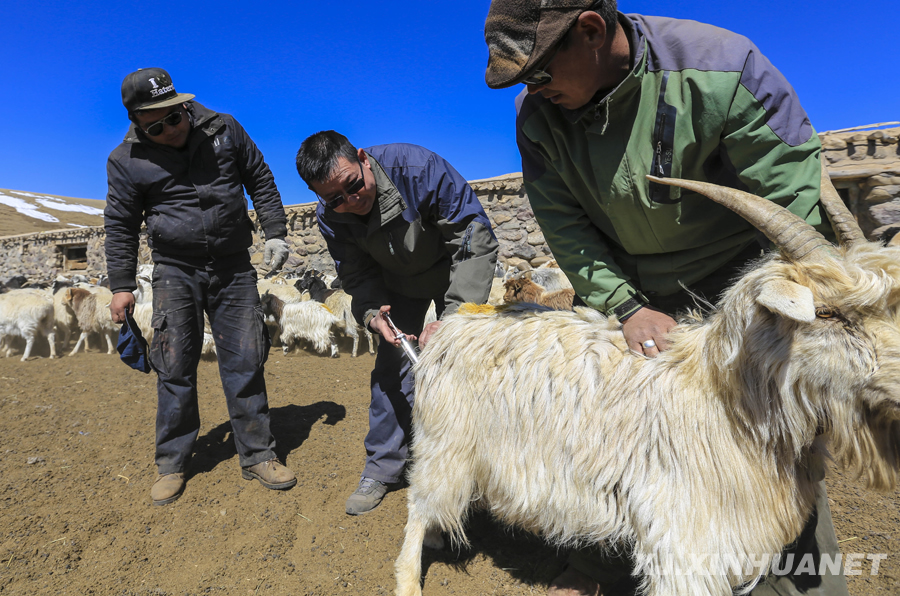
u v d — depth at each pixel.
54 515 2.84
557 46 1.60
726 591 1.59
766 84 1.65
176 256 3.16
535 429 1.90
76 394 5.14
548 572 2.45
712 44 1.70
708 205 1.92
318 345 7.81
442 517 2.19
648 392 1.72
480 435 2.06
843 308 1.31
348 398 5.02
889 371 1.27
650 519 1.63
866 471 1.43
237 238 3.25
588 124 1.88
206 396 5.03
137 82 2.74
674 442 1.64
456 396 2.14
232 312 3.29
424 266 3.02
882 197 8.10
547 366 1.91
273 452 3.32
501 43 1.65
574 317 2.06
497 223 12.05
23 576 2.36
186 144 3.05
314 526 2.84
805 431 1.47
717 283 2.19
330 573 2.45
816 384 1.39
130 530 2.77
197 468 3.47
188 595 2.29
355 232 2.87
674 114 1.73
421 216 2.76
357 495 2.99
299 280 11.45
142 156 3.03
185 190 3.08
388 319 2.69
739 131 1.68
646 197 1.89
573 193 2.13
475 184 12.20
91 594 2.28
